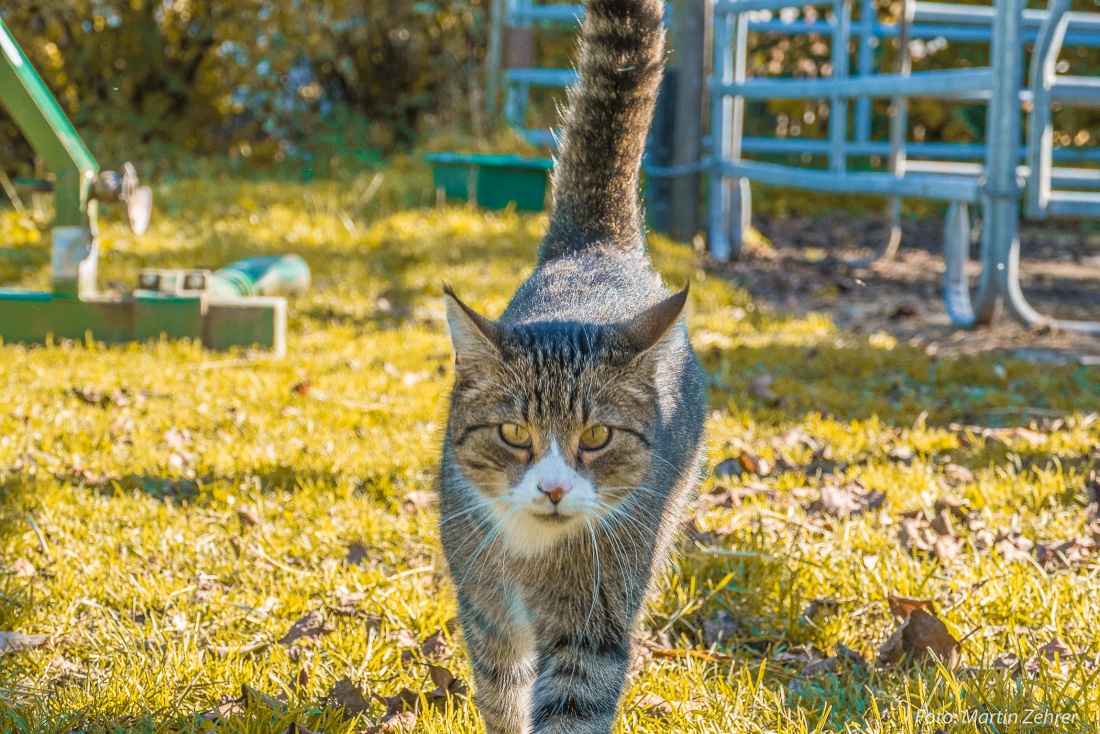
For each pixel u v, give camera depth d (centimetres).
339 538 406
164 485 444
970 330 769
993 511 426
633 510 293
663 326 288
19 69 603
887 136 1470
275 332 655
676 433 323
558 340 290
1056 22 690
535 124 1260
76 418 516
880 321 808
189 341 654
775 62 1480
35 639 324
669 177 1047
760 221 1317
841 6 923
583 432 286
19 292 659
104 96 1329
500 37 1303
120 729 274
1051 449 494
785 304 870
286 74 1401
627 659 291
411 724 290
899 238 1185
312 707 293
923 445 507
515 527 288
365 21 1412
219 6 1324
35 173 1198
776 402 575
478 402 292
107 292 705
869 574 367
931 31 1110
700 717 289
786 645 345
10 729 277
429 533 405
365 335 686
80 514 409
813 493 452
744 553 381
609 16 369
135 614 351
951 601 351
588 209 380
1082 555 382
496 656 294
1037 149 713
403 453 485
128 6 1292
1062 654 317
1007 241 733
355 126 1398
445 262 846
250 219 975
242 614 345
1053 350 705
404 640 336
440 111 1465
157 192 1088
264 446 488
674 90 1028
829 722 291
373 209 1043
